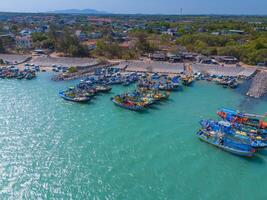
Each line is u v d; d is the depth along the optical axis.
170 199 52.22
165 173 59.94
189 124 84.81
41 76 143.75
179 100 108.19
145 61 171.00
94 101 105.94
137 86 123.44
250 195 54.38
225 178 59.12
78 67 156.38
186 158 65.81
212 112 95.56
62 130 79.56
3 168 60.41
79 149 68.81
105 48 189.25
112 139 74.38
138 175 58.97
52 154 66.38
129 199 51.94
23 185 55.19
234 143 69.31
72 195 52.69
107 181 56.81
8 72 143.75
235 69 150.00
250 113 95.75
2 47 192.12
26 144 70.94
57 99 107.50
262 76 138.50
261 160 66.56
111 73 144.50
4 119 86.94
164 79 137.00
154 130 80.31
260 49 167.75
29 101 104.75
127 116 91.00
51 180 56.88
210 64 161.62
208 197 53.22
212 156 67.00
